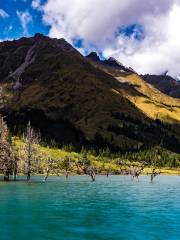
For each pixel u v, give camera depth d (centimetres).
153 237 5156
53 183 15575
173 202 9188
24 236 5019
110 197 10244
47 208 7631
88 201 9106
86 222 6138
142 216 6888
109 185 15538
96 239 4934
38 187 12838
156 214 7156
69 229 5538
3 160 15988
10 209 7350
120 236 5162
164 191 12812
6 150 16138
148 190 13200
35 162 17025
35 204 8200
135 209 7819
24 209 7388
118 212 7344
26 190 11531
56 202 8675
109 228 5691
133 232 5444
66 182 16725
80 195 10594
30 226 5688
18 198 9238
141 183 17812
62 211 7269
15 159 16300
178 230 5631
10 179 17325
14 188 12131
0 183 14412
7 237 4944
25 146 16512
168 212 7425
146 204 8731
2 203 8225
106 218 6588
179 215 7044
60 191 11681
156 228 5762
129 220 6431
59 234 5184
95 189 13075
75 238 4962
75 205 8256
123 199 9788
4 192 10700
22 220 6169
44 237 4978
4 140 16225
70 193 11112
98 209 7706
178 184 17550
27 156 16288
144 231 5528
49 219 6322
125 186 15162
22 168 16212
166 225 6019
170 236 5228
